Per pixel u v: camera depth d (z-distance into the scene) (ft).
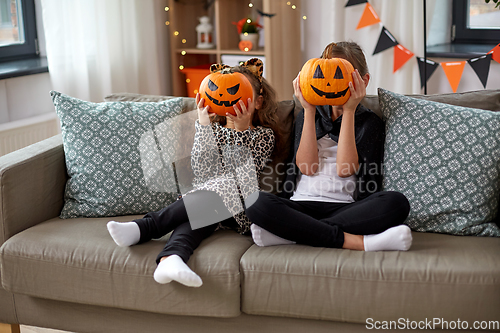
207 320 4.32
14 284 4.50
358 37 8.83
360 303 3.91
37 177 4.87
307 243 4.28
